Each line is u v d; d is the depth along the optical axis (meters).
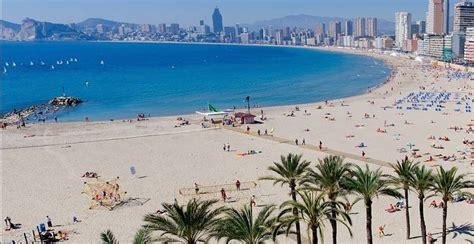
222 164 79.56
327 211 36.09
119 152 90.12
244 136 101.31
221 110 138.50
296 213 36.81
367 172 40.31
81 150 92.31
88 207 61.09
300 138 98.38
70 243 50.38
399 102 142.00
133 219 56.25
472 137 95.19
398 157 80.69
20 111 143.25
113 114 137.00
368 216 39.75
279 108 140.12
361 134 100.69
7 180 73.88
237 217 32.78
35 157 87.75
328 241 47.75
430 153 82.94
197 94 174.62
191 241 32.34
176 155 86.62
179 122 119.06
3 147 95.69
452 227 50.75
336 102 149.00
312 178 41.53
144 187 68.44
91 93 180.50
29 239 52.12
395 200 59.09
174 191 66.12
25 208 61.62
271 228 34.59
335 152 85.12
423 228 45.00
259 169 75.62
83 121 126.06
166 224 33.00
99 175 75.31
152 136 103.38
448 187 42.78
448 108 129.50
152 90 186.50
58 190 68.38
